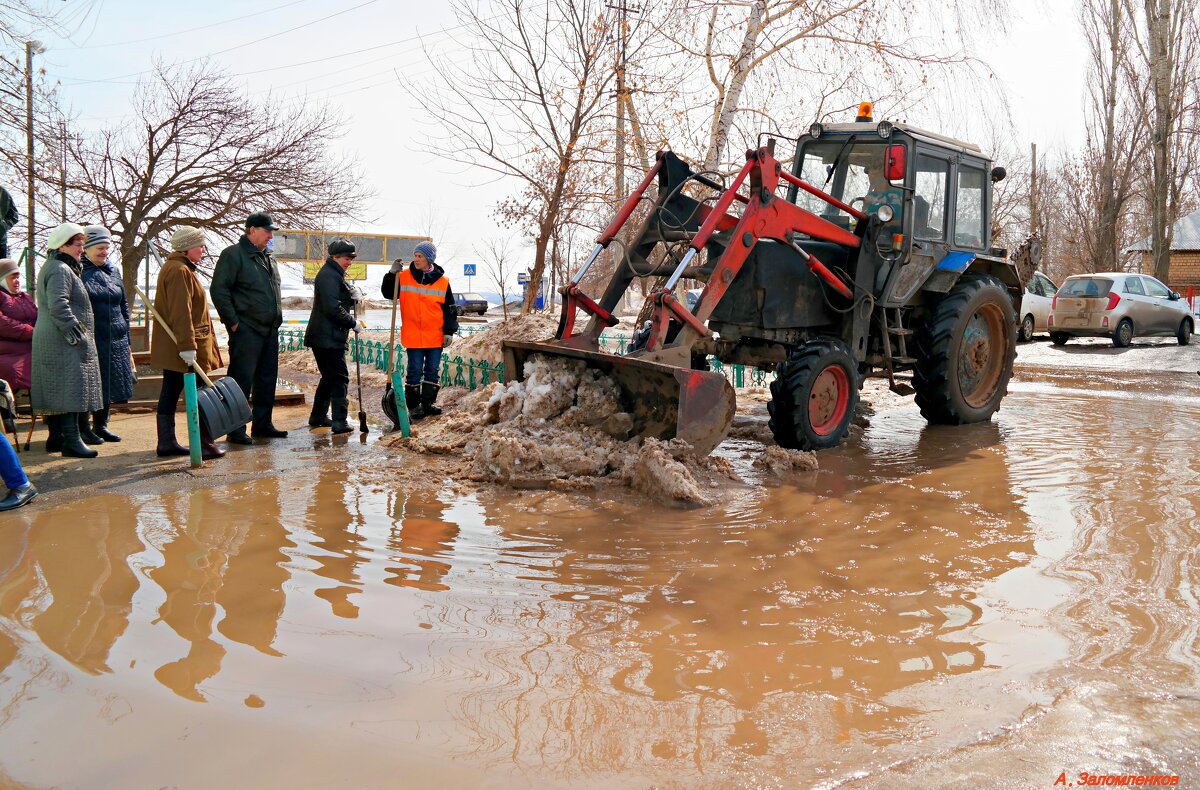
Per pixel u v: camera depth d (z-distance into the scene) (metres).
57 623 3.44
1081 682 2.97
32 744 2.55
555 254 13.41
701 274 7.04
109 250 7.19
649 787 2.35
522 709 2.79
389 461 6.53
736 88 11.70
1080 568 4.18
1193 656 3.19
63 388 6.35
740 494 5.63
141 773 2.40
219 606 3.64
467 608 3.65
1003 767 2.44
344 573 4.07
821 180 8.07
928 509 5.27
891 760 2.48
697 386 5.95
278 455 6.76
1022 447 7.30
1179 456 6.85
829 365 7.06
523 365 6.96
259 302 7.25
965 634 3.41
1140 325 17.53
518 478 5.78
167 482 5.85
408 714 2.74
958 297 8.23
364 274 31.42
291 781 2.37
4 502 5.16
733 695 2.90
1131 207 29.39
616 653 3.22
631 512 5.20
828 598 3.80
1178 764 2.45
